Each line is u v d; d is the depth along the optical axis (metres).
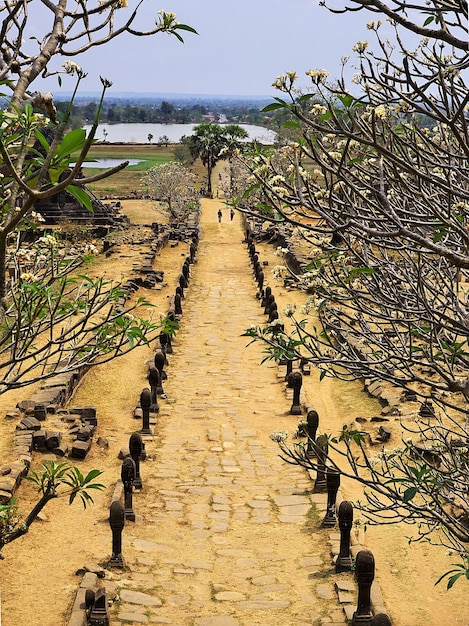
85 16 6.22
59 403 18.33
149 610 10.67
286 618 10.64
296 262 36.47
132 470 13.56
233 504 14.60
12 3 6.27
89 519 13.50
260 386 21.73
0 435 16.09
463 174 7.23
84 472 15.29
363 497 14.44
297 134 7.29
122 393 20.58
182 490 15.18
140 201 70.19
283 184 6.53
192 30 6.34
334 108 6.02
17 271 7.40
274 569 12.13
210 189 88.62
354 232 6.68
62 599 10.76
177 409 19.81
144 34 6.30
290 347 7.73
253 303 31.70
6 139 5.66
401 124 7.12
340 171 6.39
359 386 20.59
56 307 7.07
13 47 6.46
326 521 13.47
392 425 17.12
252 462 16.61
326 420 18.84
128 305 29.53
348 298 7.91
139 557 12.28
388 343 8.38
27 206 5.04
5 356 20.67
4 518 7.15
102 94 4.54
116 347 7.47
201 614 10.68
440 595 11.19
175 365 23.52
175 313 28.77
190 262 40.47
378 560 12.18
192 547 12.95
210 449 17.30
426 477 7.98
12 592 10.89
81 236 45.12
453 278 8.42
